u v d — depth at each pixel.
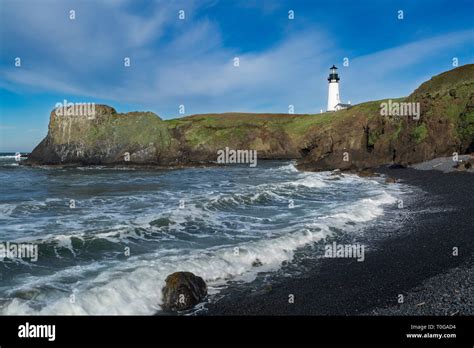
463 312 8.79
